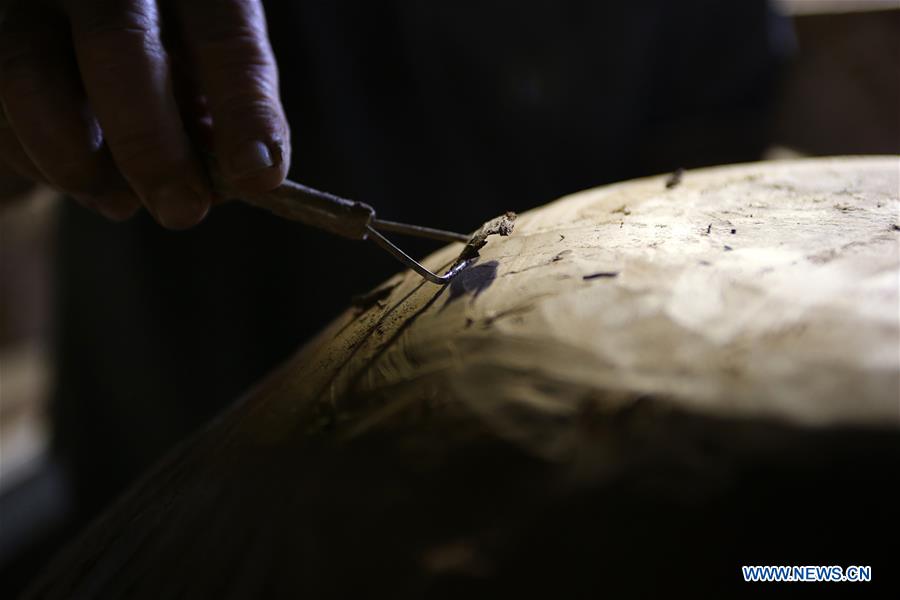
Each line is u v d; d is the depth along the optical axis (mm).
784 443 358
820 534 339
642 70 874
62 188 482
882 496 337
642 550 356
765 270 392
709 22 887
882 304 376
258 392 456
